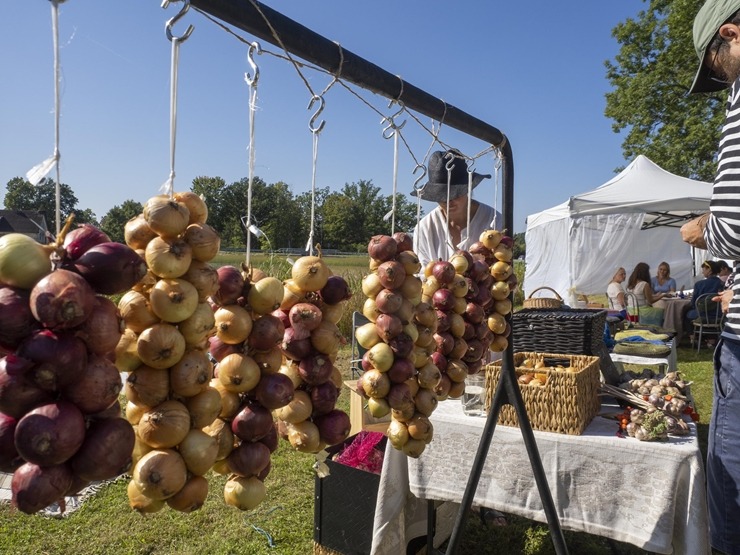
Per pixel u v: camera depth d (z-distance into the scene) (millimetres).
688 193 8367
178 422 750
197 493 783
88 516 3246
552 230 12406
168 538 3008
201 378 779
